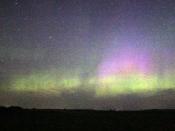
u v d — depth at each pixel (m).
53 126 23.95
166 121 26.19
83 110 35.03
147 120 26.89
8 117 28.75
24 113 31.33
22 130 22.33
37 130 22.28
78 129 22.81
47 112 32.62
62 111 33.84
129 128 23.31
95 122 25.91
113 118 28.16
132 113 31.95
